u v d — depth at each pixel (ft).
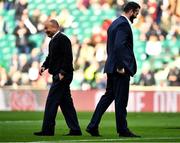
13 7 256.73
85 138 102.63
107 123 156.76
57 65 108.58
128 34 103.86
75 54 247.91
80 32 252.42
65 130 128.67
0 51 250.57
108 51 106.32
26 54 249.55
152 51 246.47
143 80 240.94
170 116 191.52
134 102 215.92
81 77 242.78
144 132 122.31
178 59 245.45
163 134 116.06
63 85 109.09
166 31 249.75
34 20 254.68
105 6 256.11
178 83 241.55
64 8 257.34
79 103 217.77
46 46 250.16
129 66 104.12
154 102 215.92
